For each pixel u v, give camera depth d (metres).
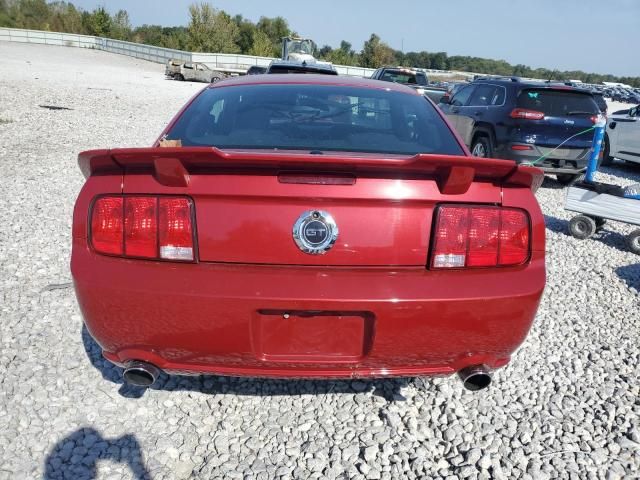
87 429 2.43
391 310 1.98
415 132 2.76
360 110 2.87
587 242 5.80
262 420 2.56
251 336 2.00
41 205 5.67
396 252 2.01
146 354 2.08
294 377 2.12
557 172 8.25
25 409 2.52
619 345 3.45
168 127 2.74
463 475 2.28
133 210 2.00
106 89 19.58
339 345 2.07
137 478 2.18
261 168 1.95
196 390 2.75
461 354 2.12
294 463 2.31
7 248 4.44
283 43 30.16
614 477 2.30
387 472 2.28
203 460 2.31
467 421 2.62
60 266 4.14
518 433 2.55
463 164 1.92
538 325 3.68
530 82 8.45
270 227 1.97
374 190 1.97
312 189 1.95
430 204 2.02
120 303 2.00
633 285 4.53
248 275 1.98
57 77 22.44
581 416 2.70
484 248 2.05
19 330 3.17
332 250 1.98
